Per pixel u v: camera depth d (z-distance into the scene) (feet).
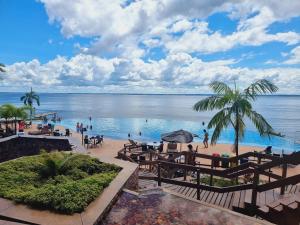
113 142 87.86
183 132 51.65
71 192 17.19
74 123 162.61
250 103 34.32
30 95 165.99
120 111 288.30
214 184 31.30
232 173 22.36
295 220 19.62
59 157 23.26
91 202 16.94
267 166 20.80
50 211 15.53
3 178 19.60
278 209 20.03
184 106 437.17
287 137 115.96
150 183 29.73
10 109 73.26
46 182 19.92
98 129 138.21
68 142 40.65
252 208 21.59
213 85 36.78
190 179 33.04
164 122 177.47
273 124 177.37
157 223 15.89
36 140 41.88
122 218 16.31
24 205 16.15
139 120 188.85
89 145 80.74
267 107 432.66
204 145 83.30
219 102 35.88
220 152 75.51
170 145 67.51
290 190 26.40
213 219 16.60
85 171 23.15
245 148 82.43
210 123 36.65
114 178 21.29
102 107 370.73
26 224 14.21
